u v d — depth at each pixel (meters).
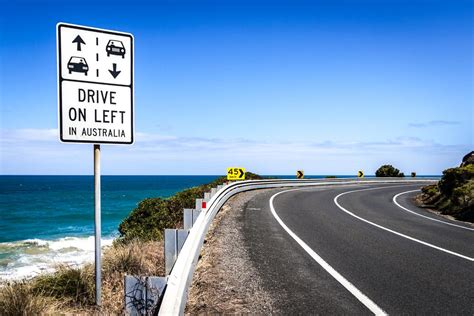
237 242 8.94
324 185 36.78
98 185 4.41
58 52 4.19
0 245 24.78
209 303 5.03
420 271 6.87
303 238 9.77
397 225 12.77
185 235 5.37
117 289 5.35
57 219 40.75
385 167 53.84
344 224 12.45
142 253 6.95
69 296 5.07
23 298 4.43
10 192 93.44
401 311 4.89
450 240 10.27
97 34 4.37
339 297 5.38
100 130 4.38
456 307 5.07
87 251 22.42
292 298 5.30
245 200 18.36
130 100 4.55
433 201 21.81
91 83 4.34
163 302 3.37
